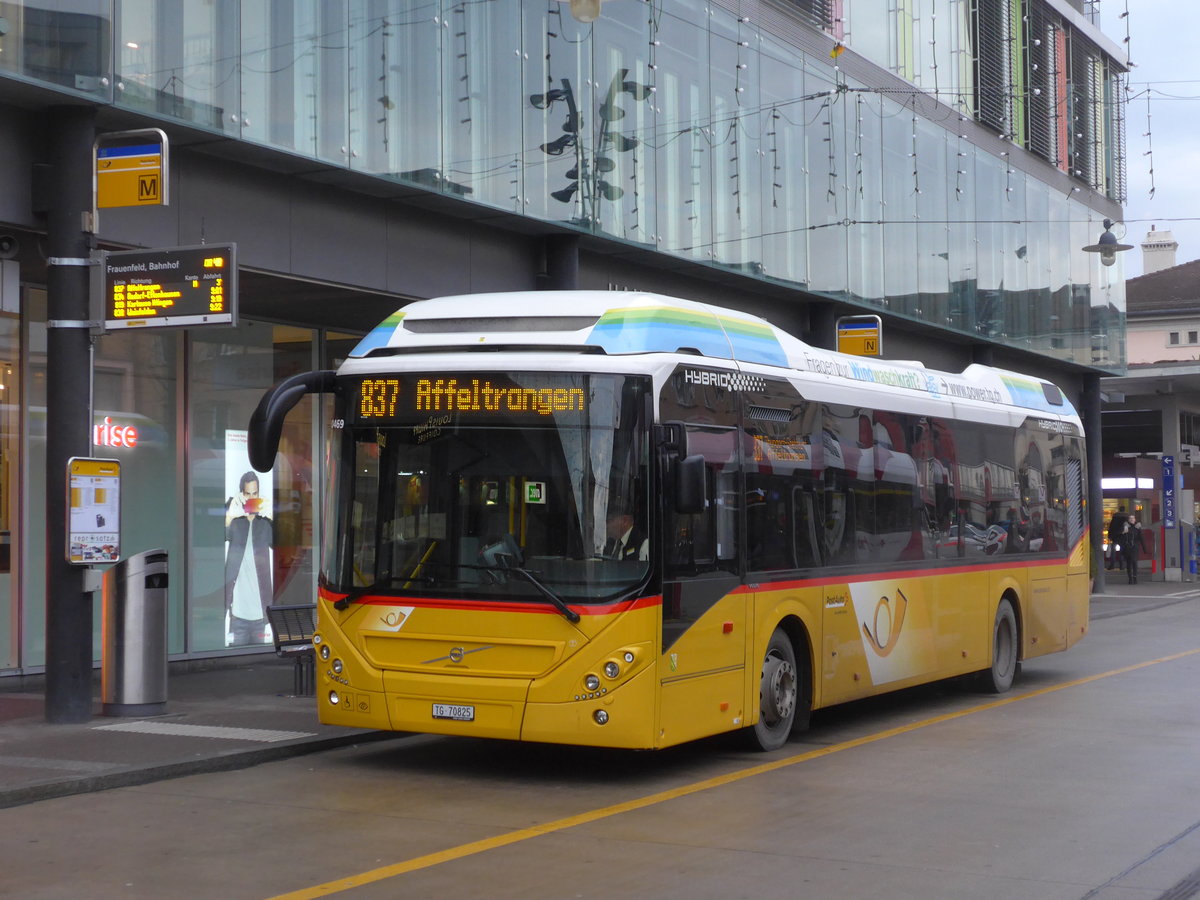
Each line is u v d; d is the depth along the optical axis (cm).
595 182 1812
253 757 1088
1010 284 3056
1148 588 3978
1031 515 1706
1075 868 754
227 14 1362
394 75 1535
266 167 1455
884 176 2550
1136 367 3981
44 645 1512
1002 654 1611
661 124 1947
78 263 1241
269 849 790
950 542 1484
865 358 1376
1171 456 4269
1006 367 3250
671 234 1953
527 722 967
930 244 2705
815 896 692
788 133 2255
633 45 1898
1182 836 836
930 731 1291
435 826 855
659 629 978
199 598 1700
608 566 970
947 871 745
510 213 1677
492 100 1662
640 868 747
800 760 1118
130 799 943
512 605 977
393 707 1003
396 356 1042
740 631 1091
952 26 2852
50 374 1242
